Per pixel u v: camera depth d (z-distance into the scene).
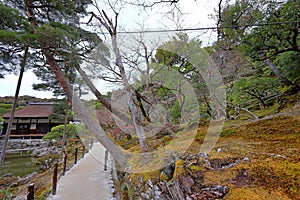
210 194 1.53
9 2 3.27
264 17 3.64
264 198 1.36
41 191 3.67
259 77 4.61
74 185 3.86
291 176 1.54
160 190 1.90
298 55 4.00
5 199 4.04
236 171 1.76
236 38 4.39
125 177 3.10
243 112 4.89
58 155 8.51
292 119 3.33
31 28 2.87
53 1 3.48
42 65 4.77
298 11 3.27
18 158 9.60
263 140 2.64
